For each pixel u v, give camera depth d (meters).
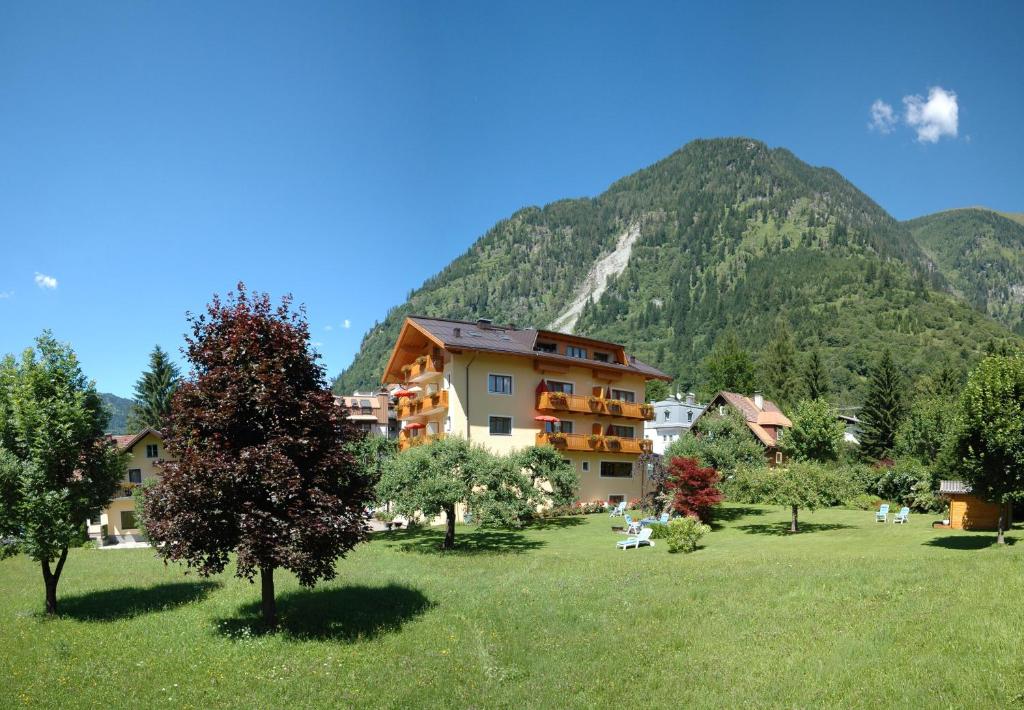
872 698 10.45
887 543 27.23
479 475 31.48
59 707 11.12
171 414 15.52
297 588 20.88
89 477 18.75
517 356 46.78
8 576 26.69
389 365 53.44
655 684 11.80
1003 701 9.91
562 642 14.50
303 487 15.33
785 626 14.43
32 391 18.28
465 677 12.51
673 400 90.31
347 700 11.42
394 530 40.41
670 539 28.92
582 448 48.53
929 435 52.38
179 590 21.55
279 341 15.86
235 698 11.53
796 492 32.47
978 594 15.16
